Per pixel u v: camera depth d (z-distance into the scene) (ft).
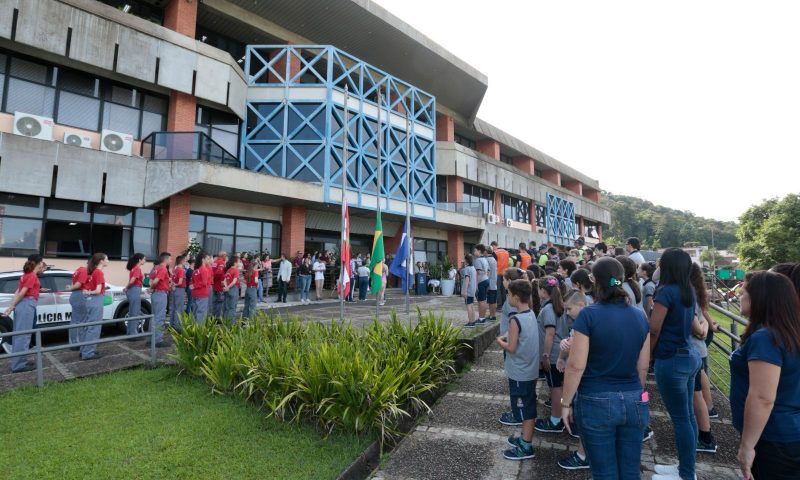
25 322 21.04
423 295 68.54
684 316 10.63
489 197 103.35
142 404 16.66
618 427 8.23
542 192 119.34
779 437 7.20
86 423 14.80
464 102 94.43
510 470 12.15
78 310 23.59
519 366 12.96
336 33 68.03
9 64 40.45
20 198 39.55
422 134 77.92
